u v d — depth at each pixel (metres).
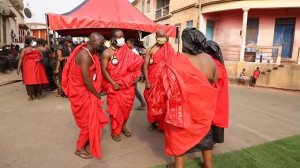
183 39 3.01
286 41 15.77
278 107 8.05
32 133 4.83
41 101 7.44
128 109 4.57
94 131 3.70
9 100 7.50
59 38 8.73
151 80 4.77
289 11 15.38
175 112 2.78
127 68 4.45
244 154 4.08
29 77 7.27
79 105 3.67
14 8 23.09
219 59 3.46
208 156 3.20
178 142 2.90
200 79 2.78
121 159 3.86
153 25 8.16
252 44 16.52
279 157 4.00
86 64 3.53
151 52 4.93
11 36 22.17
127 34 9.85
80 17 7.34
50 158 3.82
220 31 17.72
